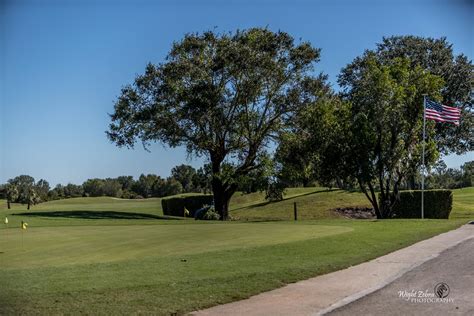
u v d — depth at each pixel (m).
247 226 21.55
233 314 7.49
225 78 35.28
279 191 36.47
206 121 35.44
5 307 7.66
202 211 34.78
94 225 23.38
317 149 32.00
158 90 35.22
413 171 30.94
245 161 37.28
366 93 30.02
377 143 30.23
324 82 36.56
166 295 8.45
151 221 27.20
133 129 36.31
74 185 140.00
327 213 38.22
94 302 7.96
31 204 82.19
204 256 12.59
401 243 14.91
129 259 12.37
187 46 35.53
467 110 50.03
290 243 14.91
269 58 34.84
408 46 52.09
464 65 49.78
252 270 10.64
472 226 20.45
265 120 36.84
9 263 11.91
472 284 9.16
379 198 33.00
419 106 30.11
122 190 139.38
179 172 124.12
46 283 9.31
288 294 8.71
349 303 8.05
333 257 12.36
